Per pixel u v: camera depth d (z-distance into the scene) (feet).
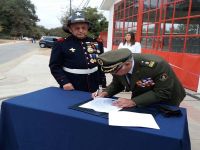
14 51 79.97
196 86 23.89
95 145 6.74
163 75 7.65
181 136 6.02
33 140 7.64
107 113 7.16
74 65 10.26
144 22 37.19
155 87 7.79
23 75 32.30
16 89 24.17
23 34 263.29
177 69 27.27
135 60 7.77
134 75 7.76
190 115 17.01
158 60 7.82
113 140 6.51
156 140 6.05
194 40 24.76
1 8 246.47
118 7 53.21
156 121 6.81
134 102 7.69
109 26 62.13
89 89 10.47
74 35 10.44
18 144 7.88
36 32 278.05
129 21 45.01
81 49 10.37
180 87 8.61
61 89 9.78
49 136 7.37
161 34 31.35
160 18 31.76
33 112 7.52
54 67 10.28
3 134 8.12
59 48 10.33
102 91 9.01
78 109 7.43
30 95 8.73
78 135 6.93
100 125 6.59
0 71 35.19
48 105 7.75
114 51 7.49
